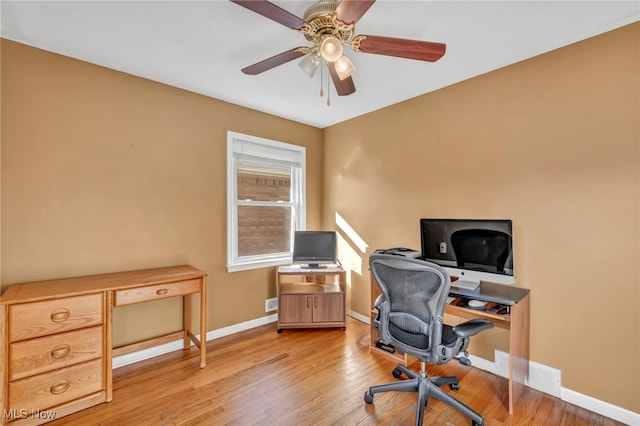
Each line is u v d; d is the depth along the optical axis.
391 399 1.96
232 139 2.99
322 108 3.13
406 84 2.54
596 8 1.58
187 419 1.77
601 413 1.82
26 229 1.98
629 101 1.72
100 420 1.75
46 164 2.04
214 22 1.73
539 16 1.65
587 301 1.88
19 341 1.65
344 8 1.29
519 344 1.92
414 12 1.62
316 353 2.58
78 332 1.82
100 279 2.11
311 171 3.71
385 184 3.09
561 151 1.97
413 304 1.76
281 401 1.94
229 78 2.46
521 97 2.14
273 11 1.29
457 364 2.44
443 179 2.60
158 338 2.47
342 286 3.12
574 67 1.91
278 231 3.46
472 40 1.88
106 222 2.28
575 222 1.92
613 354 1.79
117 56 2.12
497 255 2.04
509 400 1.83
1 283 1.90
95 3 1.56
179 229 2.66
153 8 1.60
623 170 1.75
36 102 2.00
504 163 2.23
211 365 2.38
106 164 2.28
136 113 2.41
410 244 2.86
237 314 3.04
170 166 2.60
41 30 1.81
